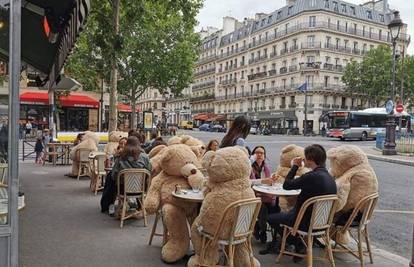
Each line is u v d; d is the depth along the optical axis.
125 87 35.19
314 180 4.73
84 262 4.86
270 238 6.16
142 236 6.04
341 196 5.12
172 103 110.44
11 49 3.46
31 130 25.36
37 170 13.31
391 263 5.28
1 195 3.48
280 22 70.31
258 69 75.62
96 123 30.61
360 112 40.41
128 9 14.66
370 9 71.62
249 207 4.18
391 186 12.16
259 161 6.53
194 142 8.27
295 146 6.70
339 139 41.62
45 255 5.05
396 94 62.16
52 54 9.04
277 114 67.88
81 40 18.27
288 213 5.10
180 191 4.97
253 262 4.45
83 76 27.23
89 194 9.20
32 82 14.38
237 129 5.70
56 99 20.86
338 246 5.59
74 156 11.58
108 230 6.31
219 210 4.20
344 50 66.69
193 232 4.64
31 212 7.34
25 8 6.51
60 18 5.70
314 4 65.06
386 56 61.50
